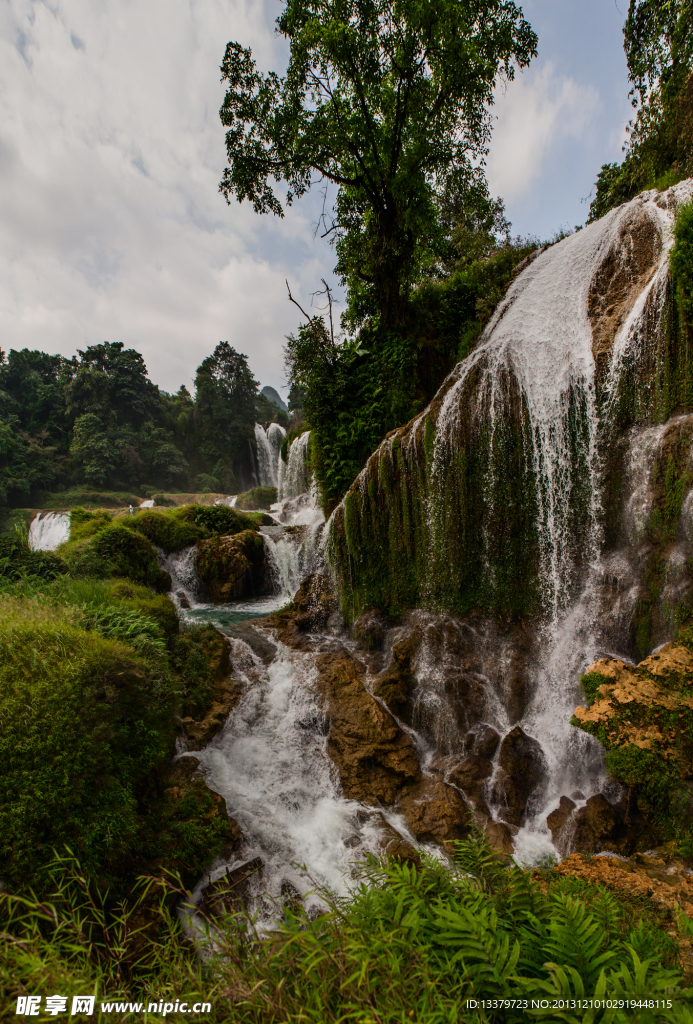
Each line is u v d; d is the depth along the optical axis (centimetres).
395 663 831
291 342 1395
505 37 1184
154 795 571
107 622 705
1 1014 189
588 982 196
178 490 5825
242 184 1435
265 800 670
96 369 5988
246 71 1277
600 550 780
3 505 4644
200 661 815
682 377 701
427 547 926
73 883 414
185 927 476
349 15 1158
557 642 784
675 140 1083
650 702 563
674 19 1078
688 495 656
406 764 696
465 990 202
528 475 853
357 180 1385
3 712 466
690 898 389
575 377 835
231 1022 186
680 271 697
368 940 214
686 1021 166
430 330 1378
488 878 306
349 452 1329
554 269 1022
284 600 1443
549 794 675
